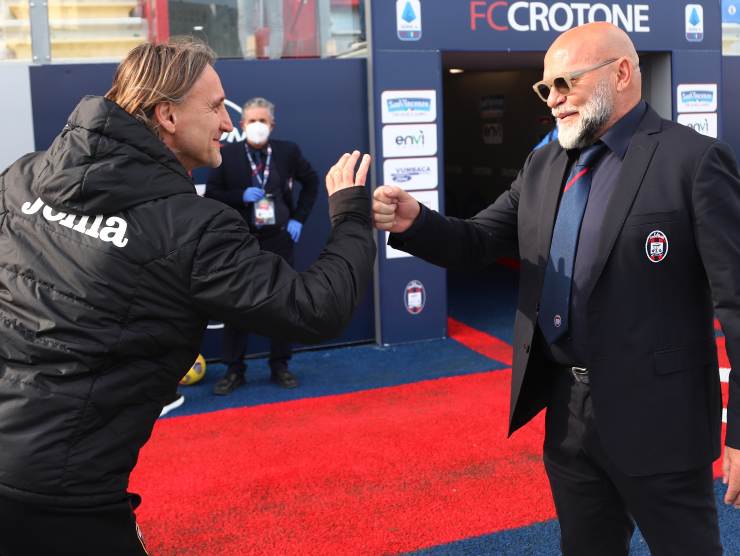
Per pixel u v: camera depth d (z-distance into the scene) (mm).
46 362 1530
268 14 6180
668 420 1923
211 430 4695
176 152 1698
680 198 1874
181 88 1621
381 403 5121
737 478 1882
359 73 6387
